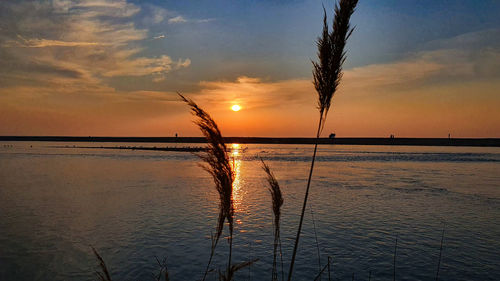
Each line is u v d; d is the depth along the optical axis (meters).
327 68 2.43
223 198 2.74
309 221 14.87
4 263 9.93
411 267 9.72
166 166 43.84
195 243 11.69
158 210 17.03
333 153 94.75
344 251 10.98
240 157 69.56
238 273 9.08
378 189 24.59
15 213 16.38
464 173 36.53
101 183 27.38
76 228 13.64
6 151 89.25
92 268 9.56
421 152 105.88
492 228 13.94
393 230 13.50
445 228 13.88
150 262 9.96
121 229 13.48
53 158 60.34
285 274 9.05
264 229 13.43
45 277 8.97
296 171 38.44
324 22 2.47
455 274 9.27
